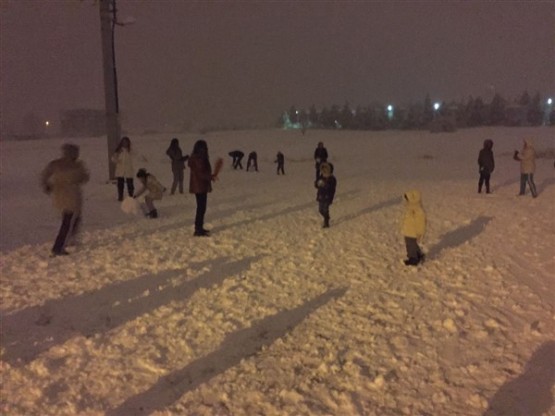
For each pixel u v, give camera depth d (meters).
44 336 6.02
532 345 5.62
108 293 7.39
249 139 74.12
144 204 13.98
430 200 16.53
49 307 6.88
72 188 9.52
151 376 5.10
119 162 16.66
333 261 9.01
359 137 75.81
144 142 68.75
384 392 4.73
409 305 6.84
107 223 12.77
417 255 8.70
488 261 8.89
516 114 103.69
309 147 58.94
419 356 5.41
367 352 5.51
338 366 5.20
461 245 10.09
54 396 4.75
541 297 7.12
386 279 7.95
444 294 7.24
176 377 5.08
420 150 52.66
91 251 9.78
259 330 6.11
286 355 5.50
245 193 19.47
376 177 26.56
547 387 4.77
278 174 30.62
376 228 11.90
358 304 6.91
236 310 6.73
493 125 102.62
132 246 10.18
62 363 5.38
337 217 13.52
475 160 40.78
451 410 4.45
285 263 8.89
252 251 9.73
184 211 14.63
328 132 92.44
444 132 82.38
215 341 5.84
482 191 18.94
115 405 4.60
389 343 5.72
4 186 24.69
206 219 13.26
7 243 10.76
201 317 6.50
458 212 13.93
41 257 9.45
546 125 101.38
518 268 8.50
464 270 8.36
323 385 4.88
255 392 4.76
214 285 7.71
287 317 6.49
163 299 7.15
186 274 8.25
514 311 6.62
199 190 10.90
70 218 9.58
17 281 7.97
